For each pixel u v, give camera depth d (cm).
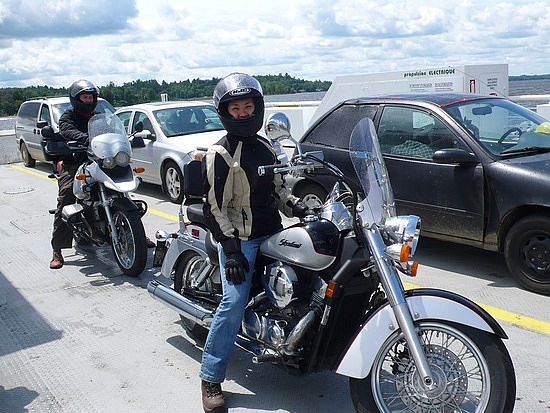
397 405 359
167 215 948
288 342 355
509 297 554
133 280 651
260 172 349
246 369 444
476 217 586
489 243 586
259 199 382
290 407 391
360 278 346
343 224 357
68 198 688
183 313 442
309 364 360
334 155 693
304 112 1280
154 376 443
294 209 393
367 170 352
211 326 388
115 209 650
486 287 580
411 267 328
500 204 567
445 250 698
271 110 1338
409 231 323
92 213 665
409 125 648
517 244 563
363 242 345
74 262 725
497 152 587
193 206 467
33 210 1041
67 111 684
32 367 468
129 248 654
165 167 1045
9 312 582
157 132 1063
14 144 1681
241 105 361
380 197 345
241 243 384
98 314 564
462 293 568
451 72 1034
